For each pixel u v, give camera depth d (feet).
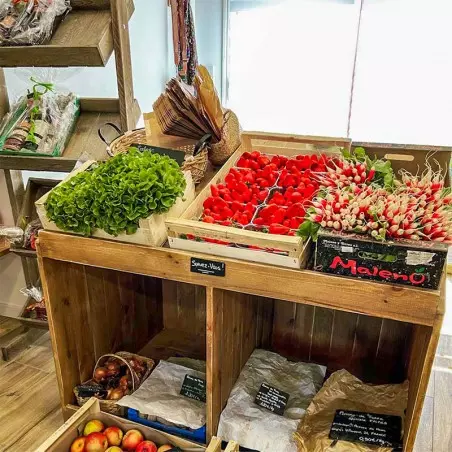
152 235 4.84
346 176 4.93
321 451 5.08
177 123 5.98
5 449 6.15
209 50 13.98
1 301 9.05
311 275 4.39
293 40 13.58
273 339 7.54
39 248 5.40
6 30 6.34
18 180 8.11
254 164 5.91
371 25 12.77
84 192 4.90
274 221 4.75
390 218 4.15
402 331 6.67
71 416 5.85
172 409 5.78
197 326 8.09
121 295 7.06
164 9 12.25
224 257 4.68
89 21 6.59
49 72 8.27
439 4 12.07
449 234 4.11
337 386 5.96
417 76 13.01
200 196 5.19
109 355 6.44
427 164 5.31
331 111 14.20
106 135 7.32
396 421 5.33
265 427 5.45
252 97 14.69
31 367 7.74
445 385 7.29
